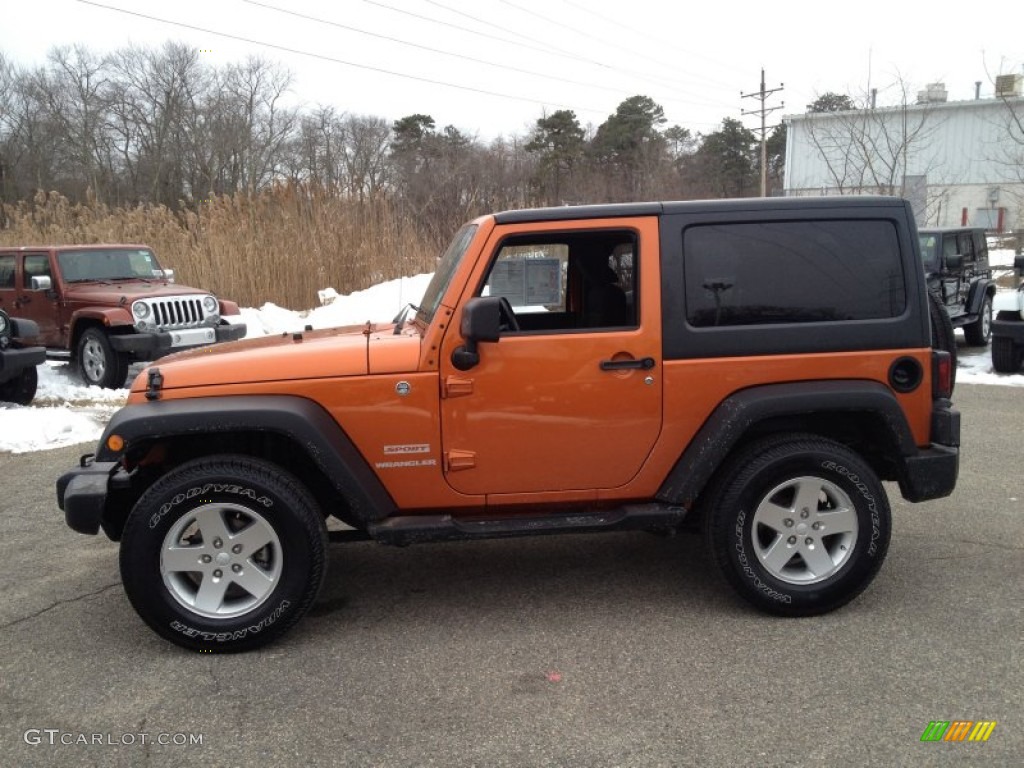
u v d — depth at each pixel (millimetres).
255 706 3264
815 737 2961
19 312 11664
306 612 3748
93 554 4973
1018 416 8062
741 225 3832
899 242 3887
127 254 12023
